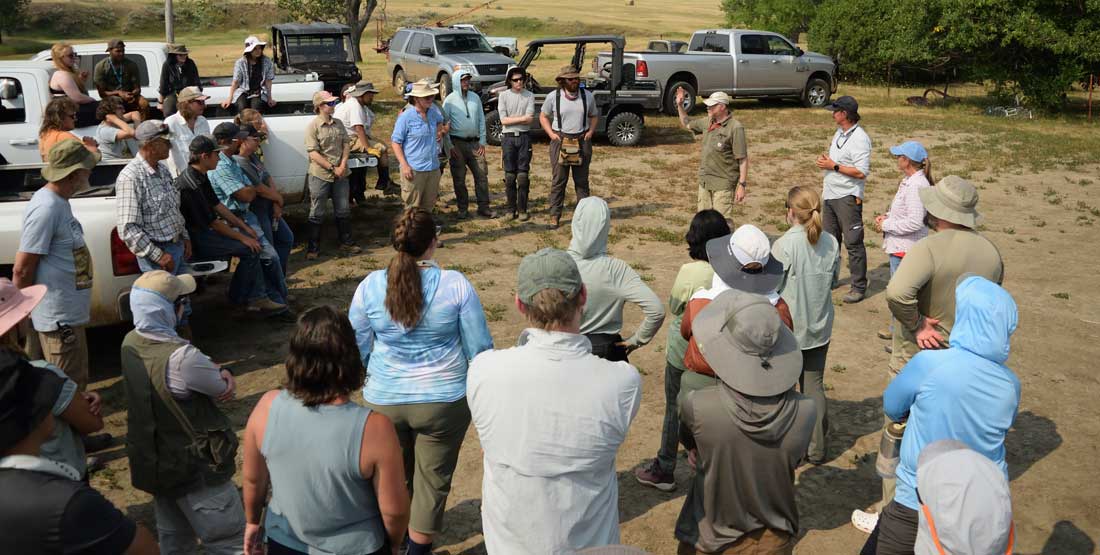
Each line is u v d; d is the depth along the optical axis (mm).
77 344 4789
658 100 16766
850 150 7465
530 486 2607
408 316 3371
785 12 36781
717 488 2986
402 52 22828
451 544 4148
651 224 10539
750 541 3053
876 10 29703
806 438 2932
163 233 5586
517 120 10047
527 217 10586
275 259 6898
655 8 89438
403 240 3398
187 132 7590
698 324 3004
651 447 5172
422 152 8742
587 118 9891
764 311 2889
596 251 4008
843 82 31578
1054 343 6957
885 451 3537
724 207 8086
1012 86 24094
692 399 2971
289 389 2635
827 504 4586
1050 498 4645
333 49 21000
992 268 4047
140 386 3287
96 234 5531
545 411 2596
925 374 3113
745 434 2883
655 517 4438
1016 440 5309
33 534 1990
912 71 31172
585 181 10156
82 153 4605
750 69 21641
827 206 7820
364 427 2588
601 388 2645
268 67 10391
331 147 8586
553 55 38344
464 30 21969
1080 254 9570
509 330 7020
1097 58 20625
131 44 11555
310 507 2613
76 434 3174
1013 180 13594
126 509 4395
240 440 5109
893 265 6570
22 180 6348
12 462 2078
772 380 2852
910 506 3164
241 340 6676
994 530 2195
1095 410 5742
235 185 6590
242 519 3590
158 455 3346
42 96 9375
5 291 2918
